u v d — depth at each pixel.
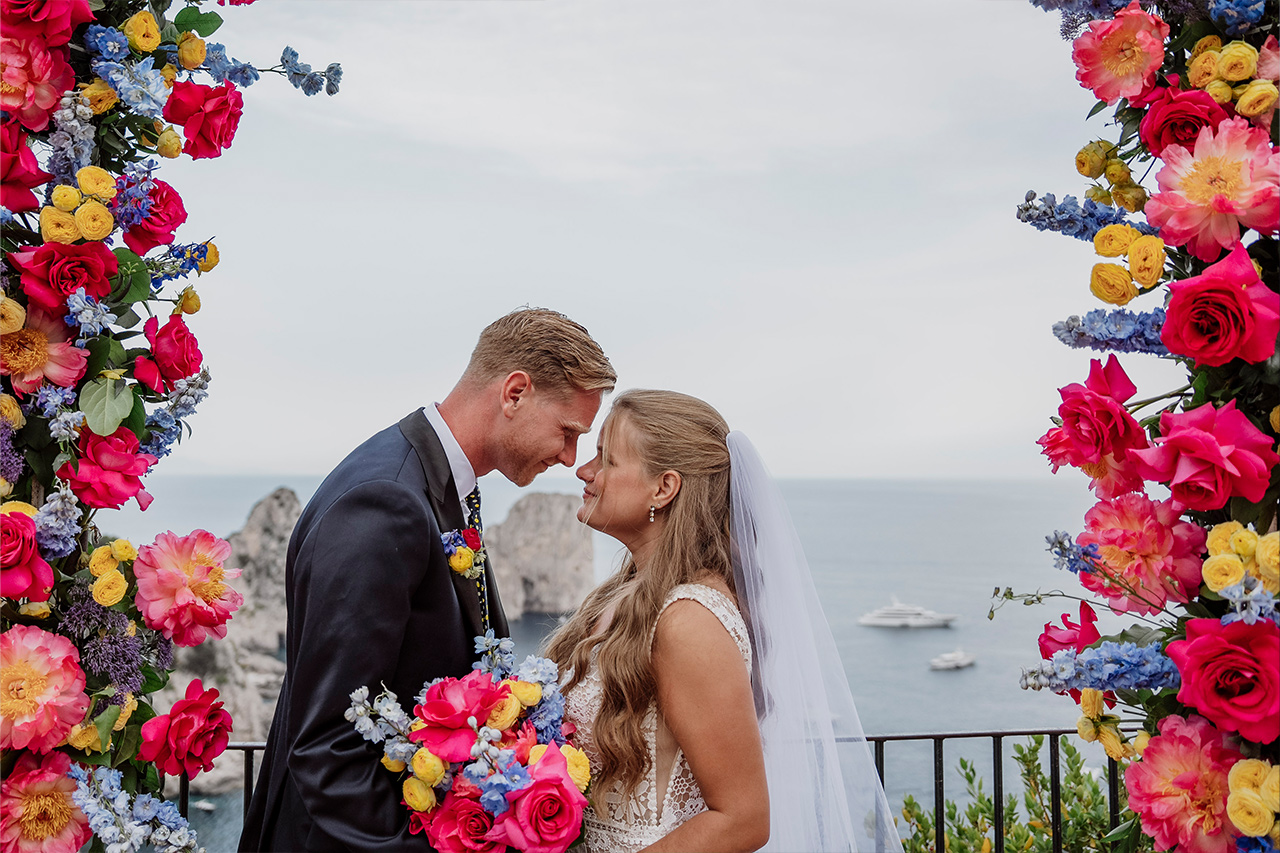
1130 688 1.43
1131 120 1.57
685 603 1.85
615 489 2.05
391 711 1.66
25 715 1.43
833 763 2.04
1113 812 2.72
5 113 1.50
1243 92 1.42
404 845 1.69
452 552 1.94
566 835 1.64
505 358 2.10
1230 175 1.37
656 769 1.87
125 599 1.62
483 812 1.69
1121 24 1.49
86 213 1.49
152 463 1.60
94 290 1.55
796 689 2.04
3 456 1.48
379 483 1.88
